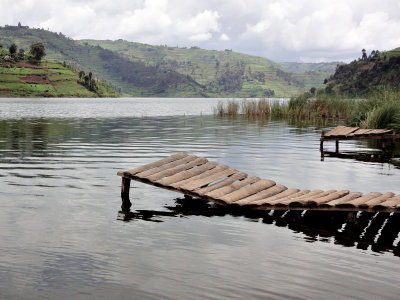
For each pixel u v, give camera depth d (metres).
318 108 36.97
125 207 8.00
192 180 9.38
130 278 4.82
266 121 33.81
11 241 5.92
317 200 7.70
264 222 7.30
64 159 13.55
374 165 13.34
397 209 6.93
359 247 6.05
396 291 4.66
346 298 4.47
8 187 9.37
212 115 43.62
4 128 25.38
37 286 4.58
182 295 4.44
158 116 42.28
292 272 5.10
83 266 5.12
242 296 4.45
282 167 12.68
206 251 5.73
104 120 34.94
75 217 7.20
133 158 13.92
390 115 22.50
